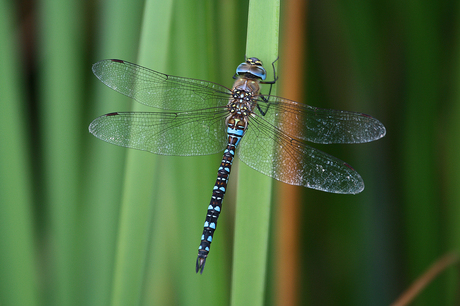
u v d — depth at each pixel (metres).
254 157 0.90
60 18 0.90
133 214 0.88
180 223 0.90
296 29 0.90
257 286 0.88
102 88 0.90
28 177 0.90
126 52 0.90
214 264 0.89
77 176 0.90
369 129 0.90
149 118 0.89
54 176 0.90
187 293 0.89
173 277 0.90
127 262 0.88
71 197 0.90
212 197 0.90
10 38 0.90
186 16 0.89
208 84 0.90
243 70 0.90
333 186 0.89
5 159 0.89
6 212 0.89
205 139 0.90
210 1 0.89
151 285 0.90
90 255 0.89
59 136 0.90
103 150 0.90
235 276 0.88
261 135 0.90
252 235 0.88
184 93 0.90
